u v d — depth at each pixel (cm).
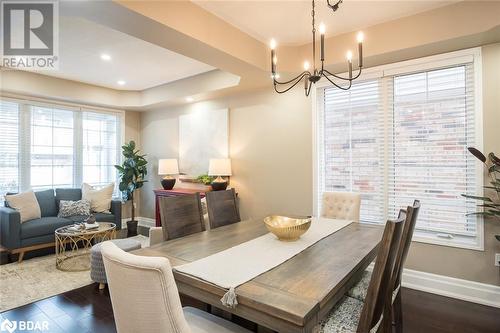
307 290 125
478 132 270
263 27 298
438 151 294
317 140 368
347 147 351
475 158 273
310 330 111
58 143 499
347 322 145
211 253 176
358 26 298
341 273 144
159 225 499
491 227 267
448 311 253
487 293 266
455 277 282
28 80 432
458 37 254
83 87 495
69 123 514
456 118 285
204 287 134
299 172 384
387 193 321
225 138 462
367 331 129
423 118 302
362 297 169
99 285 296
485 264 269
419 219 303
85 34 309
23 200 398
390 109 319
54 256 391
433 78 296
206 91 439
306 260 163
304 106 380
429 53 289
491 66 266
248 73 346
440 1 252
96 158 551
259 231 233
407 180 311
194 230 250
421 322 236
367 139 337
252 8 261
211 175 438
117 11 208
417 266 301
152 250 182
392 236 126
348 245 192
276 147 405
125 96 546
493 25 237
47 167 484
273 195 409
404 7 262
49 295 279
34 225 378
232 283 131
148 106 552
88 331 222
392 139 319
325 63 323
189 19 247
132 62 396
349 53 201
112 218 470
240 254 173
